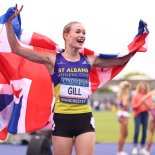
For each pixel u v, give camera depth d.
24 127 8.43
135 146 17.52
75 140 7.71
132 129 32.59
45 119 8.49
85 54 8.12
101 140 24.69
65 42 7.79
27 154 7.14
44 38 8.40
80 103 7.70
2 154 17.89
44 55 7.66
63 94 7.66
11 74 8.45
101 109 88.31
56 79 7.71
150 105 16.91
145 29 8.37
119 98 16.14
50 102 8.51
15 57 8.45
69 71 7.68
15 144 22.11
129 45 8.43
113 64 8.34
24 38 8.35
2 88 8.53
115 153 18.61
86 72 7.79
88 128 7.67
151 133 17.08
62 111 7.65
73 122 7.62
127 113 16.09
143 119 17.20
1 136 8.56
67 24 7.74
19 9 7.31
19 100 8.47
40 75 8.55
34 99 8.50
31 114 8.48
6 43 8.07
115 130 31.70
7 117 8.62
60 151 7.62
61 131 7.63
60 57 7.73
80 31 7.61
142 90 16.86
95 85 8.65
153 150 19.42
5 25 7.36
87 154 7.55
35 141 7.17
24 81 8.50
